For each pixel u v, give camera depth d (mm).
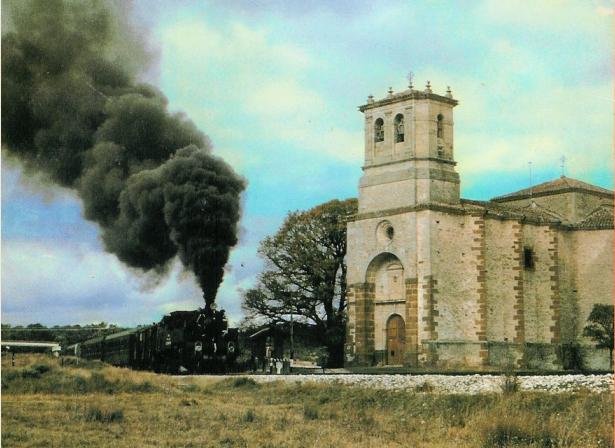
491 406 35562
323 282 81062
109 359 70062
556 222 71250
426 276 65188
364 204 70375
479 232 66562
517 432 29906
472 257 66500
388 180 68875
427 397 38875
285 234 82938
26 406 38375
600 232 72062
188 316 59094
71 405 38312
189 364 57938
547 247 70750
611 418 30797
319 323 82062
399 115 69438
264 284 82062
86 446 28703
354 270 70000
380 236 68875
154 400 42750
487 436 30000
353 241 70438
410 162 67812
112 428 32656
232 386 51281
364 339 69000
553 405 34000
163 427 33094
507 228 68688
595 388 35750
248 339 80062
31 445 28797
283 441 30031
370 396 41500
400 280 68188
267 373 60281
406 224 67000
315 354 83375
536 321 70125
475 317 65875
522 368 66875
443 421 34812
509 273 68188
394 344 68062
